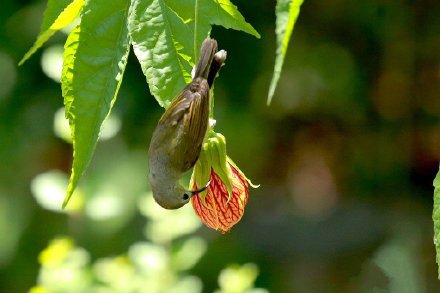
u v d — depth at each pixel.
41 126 11.88
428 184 14.52
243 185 5.32
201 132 4.77
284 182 15.17
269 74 12.34
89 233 10.16
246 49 11.95
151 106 11.37
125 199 10.65
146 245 8.73
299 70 13.65
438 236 4.39
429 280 14.10
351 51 13.53
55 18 4.99
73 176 4.78
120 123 10.05
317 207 15.23
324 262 14.65
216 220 5.28
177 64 4.80
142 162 11.04
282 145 14.70
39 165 12.04
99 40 4.79
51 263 8.48
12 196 11.83
